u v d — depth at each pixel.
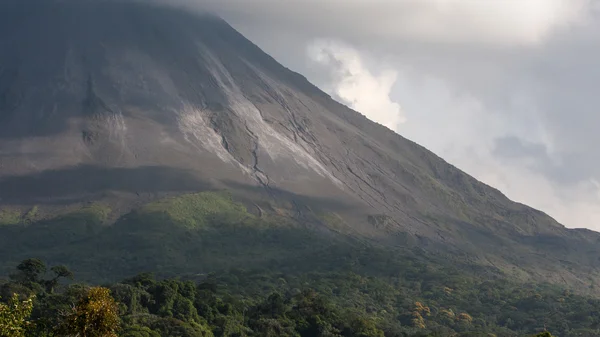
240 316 155.12
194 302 152.25
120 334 117.44
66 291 139.62
